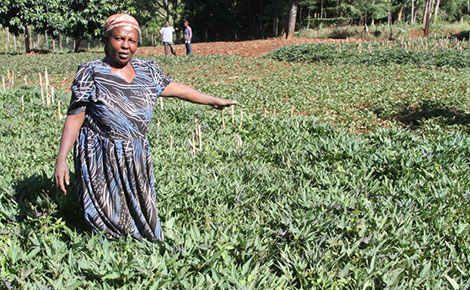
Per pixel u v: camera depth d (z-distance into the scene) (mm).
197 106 9578
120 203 3260
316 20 37531
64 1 24469
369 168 5414
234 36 43594
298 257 3281
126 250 3229
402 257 3486
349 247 3451
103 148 3166
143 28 43188
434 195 4520
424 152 5715
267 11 38625
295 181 5023
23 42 38094
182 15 42062
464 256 3500
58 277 2967
